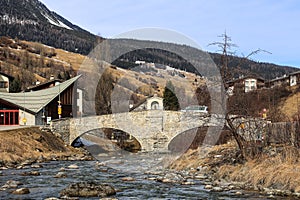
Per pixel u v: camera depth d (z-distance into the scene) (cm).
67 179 3269
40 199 2427
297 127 3488
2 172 3653
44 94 7306
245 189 2775
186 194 2661
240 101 3522
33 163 4472
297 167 2853
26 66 15288
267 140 3725
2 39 19112
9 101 6700
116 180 3250
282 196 2522
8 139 5059
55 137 6128
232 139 4344
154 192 2733
